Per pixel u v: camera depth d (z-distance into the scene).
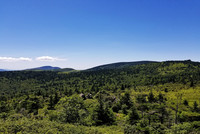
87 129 23.62
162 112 43.22
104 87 141.50
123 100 61.72
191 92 100.31
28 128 18.69
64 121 28.81
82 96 73.31
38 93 106.19
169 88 117.94
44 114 40.81
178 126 27.05
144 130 26.92
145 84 143.50
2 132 16.83
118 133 25.67
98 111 36.69
